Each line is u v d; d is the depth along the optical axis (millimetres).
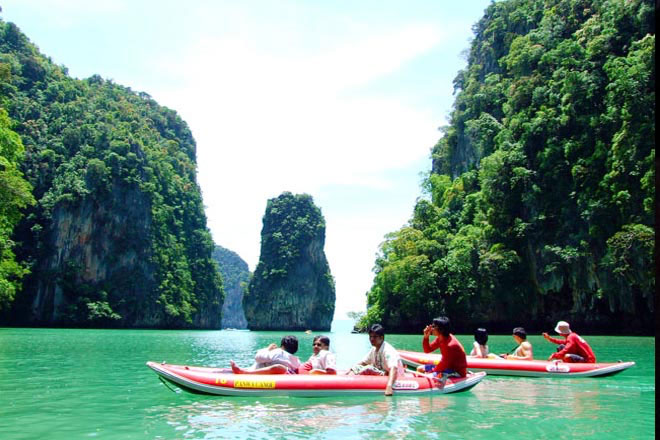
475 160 65875
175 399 8242
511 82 61594
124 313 88500
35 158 90062
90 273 87188
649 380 11086
